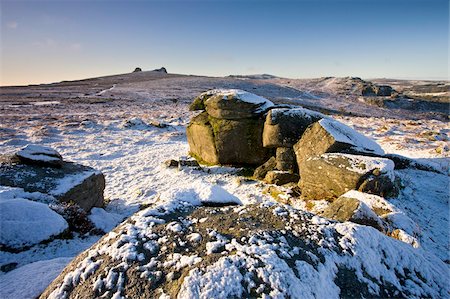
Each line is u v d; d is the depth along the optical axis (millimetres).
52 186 9031
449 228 7855
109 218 9297
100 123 28906
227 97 14844
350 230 4168
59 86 90812
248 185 12773
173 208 4863
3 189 7887
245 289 3072
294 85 104125
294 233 4066
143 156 18531
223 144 14945
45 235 6453
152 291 3150
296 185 11656
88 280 3404
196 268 3264
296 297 3049
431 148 16656
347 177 9156
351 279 3561
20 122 28797
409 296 3598
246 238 3871
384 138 20375
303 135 12375
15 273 4781
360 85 94312
